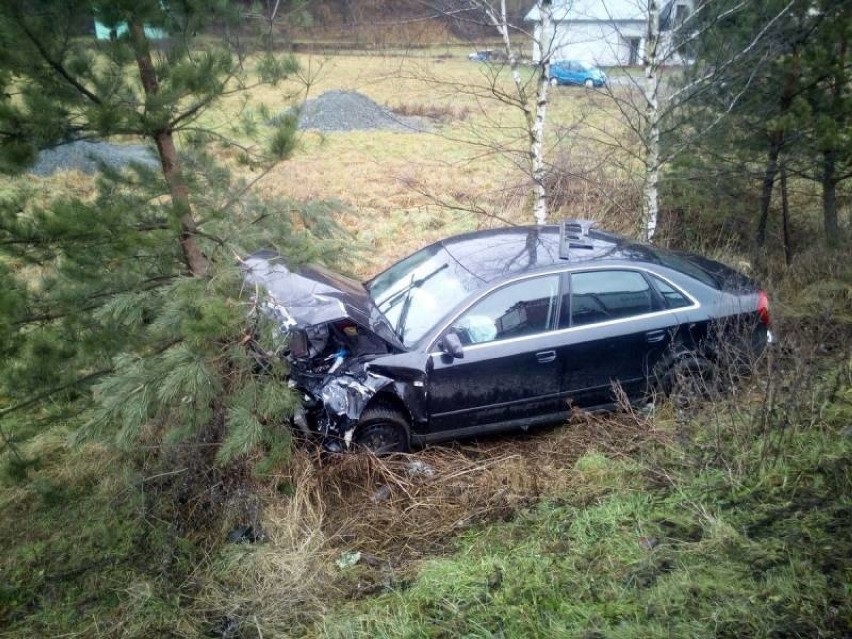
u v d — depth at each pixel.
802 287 7.66
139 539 4.35
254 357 4.37
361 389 4.75
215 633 3.71
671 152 7.95
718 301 5.62
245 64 4.67
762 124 7.78
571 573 3.77
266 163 4.85
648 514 4.18
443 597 3.71
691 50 7.83
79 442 3.86
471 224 10.48
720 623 3.21
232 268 4.35
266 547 4.20
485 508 4.55
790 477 4.27
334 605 3.81
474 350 5.08
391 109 20.86
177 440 4.30
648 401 5.59
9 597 4.03
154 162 5.00
